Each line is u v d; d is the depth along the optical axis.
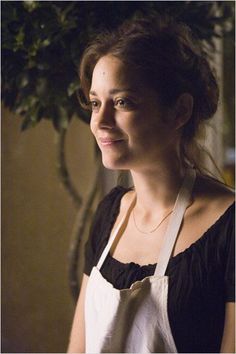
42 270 3.07
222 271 1.21
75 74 1.96
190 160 1.38
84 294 1.53
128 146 1.25
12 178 2.97
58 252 3.09
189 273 1.22
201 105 1.35
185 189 1.33
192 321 1.21
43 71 1.98
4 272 2.97
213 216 1.26
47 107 2.08
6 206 2.96
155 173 1.33
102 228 1.53
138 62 1.24
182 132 1.35
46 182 3.04
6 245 2.98
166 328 1.22
